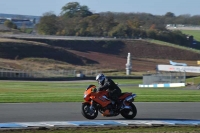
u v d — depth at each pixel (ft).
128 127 149.59
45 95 288.30
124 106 167.22
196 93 341.21
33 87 503.20
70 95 289.53
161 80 617.21
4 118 168.76
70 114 182.19
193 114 190.19
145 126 152.76
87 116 165.17
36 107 203.82
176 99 256.52
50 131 139.33
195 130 146.00
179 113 192.13
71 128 145.89
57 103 223.92
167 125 156.66
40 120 165.27
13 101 231.30
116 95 166.61
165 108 208.54
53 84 643.86
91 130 142.20
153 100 247.50
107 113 165.07
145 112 192.65
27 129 142.61
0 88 444.14
